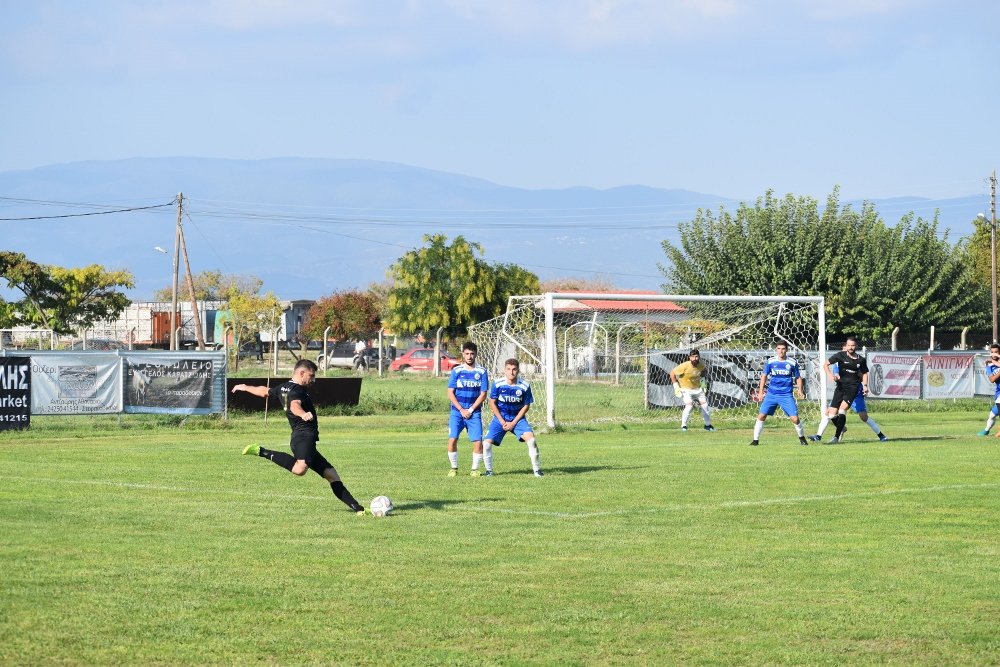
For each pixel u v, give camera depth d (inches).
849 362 1098.7
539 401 1508.4
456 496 691.4
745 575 460.8
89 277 3284.9
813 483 756.0
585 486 740.0
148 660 344.8
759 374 1608.0
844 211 2581.2
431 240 2861.7
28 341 3029.0
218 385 1353.3
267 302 3511.3
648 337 2096.5
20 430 1250.0
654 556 498.9
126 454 968.9
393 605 410.3
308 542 528.4
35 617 390.0
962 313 2593.5
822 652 355.9
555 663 343.6
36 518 597.0
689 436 1213.1
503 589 434.9
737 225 2593.5
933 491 713.0
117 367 1302.9
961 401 1717.5
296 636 370.6
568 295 1323.8
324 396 1621.6
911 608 408.8
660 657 350.6
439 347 2797.7
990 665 344.5
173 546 516.7
